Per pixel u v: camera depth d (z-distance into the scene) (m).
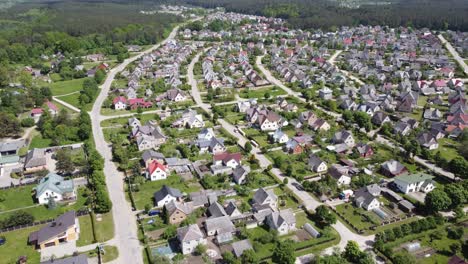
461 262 86.00
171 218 107.12
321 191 120.75
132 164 141.38
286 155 149.50
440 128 171.75
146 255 95.62
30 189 127.06
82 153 153.12
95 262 93.25
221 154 140.62
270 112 181.75
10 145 153.25
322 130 169.12
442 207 110.31
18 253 96.12
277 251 91.31
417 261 93.06
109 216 111.62
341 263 88.44
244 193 122.06
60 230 99.44
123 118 190.50
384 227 106.75
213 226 101.81
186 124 178.38
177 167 138.50
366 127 171.38
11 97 194.12
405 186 123.12
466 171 128.38
